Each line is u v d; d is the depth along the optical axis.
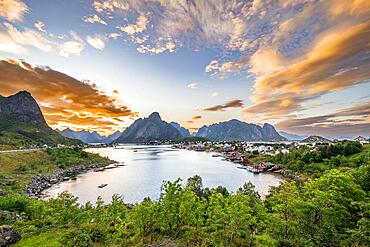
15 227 29.81
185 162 190.62
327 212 19.14
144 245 23.25
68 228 28.70
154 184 97.25
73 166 143.00
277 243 19.84
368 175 24.42
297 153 155.12
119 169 145.38
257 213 24.91
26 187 83.31
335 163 112.88
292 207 20.97
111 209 34.28
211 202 27.41
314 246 18.58
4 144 175.12
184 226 25.91
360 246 16.97
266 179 112.56
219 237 23.69
